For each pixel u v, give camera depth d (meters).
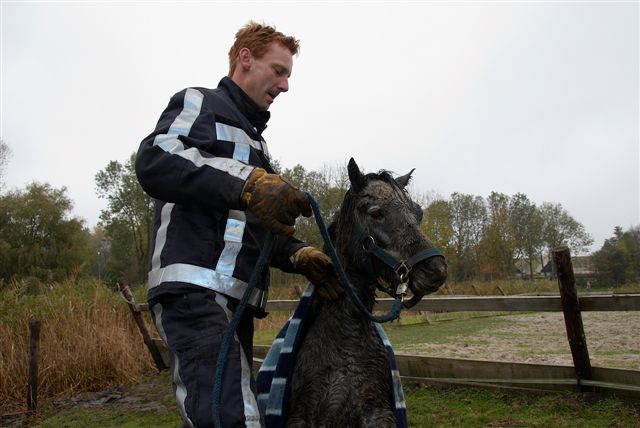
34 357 6.53
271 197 1.70
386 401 2.24
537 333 11.47
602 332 11.09
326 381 2.17
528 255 54.62
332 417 2.13
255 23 2.32
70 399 6.95
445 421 4.61
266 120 2.38
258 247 2.00
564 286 4.77
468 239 47.09
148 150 1.81
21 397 6.90
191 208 1.90
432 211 34.03
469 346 9.49
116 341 7.95
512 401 4.93
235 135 2.08
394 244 2.21
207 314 1.76
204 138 1.96
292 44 2.35
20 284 9.49
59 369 7.25
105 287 9.52
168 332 1.78
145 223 42.44
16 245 32.91
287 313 13.54
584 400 4.60
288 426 2.17
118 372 7.61
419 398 5.34
